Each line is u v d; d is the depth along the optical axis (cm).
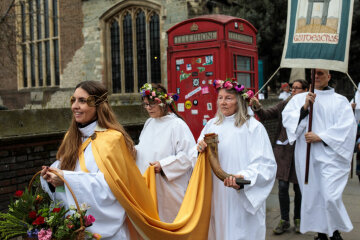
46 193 250
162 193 376
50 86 1923
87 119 261
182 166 376
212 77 675
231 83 342
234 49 683
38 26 1922
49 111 501
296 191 477
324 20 414
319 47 414
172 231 283
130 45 1598
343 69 413
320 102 433
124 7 1580
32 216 223
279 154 479
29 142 463
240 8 1608
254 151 329
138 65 1583
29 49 1911
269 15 1527
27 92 1894
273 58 1658
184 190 387
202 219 329
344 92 2009
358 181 752
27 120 468
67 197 231
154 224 264
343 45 412
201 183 332
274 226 499
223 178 312
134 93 1534
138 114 679
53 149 500
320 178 417
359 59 1667
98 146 250
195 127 696
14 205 233
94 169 247
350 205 586
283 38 1539
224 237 333
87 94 258
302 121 429
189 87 702
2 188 433
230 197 334
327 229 411
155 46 1522
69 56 1767
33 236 219
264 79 1650
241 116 338
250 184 311
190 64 700
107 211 240
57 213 221
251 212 320
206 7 1442
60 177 228
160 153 387
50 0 1856
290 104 448
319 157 417
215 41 670
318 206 419
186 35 705
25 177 460
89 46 1700
